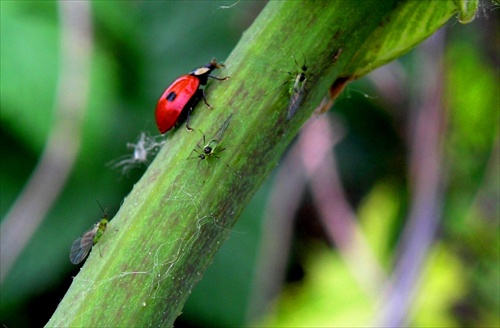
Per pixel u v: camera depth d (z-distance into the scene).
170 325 0.09
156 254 0.09
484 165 0.17
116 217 0.09
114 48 0.18
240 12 0.20
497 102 0.17
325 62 0.09
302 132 0.19
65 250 0.17
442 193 0.17
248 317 0.18
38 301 0.17
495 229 0.18
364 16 0.09
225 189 0.09
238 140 0.09
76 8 0.15
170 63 0.19
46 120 0.16
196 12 0.20
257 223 0.18
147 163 0.17
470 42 0.17
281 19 0.09
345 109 0.21
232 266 0.18
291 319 0.19
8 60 0.16
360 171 0.21
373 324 0.16
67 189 0.17
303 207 0.21
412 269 0.16
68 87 0.15
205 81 0.09
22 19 0.17
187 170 0.09
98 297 0.09
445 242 0.18
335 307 0.19
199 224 0.09
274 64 0.09
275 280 0.18
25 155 0.18
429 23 0.09
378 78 0.19
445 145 0.17
